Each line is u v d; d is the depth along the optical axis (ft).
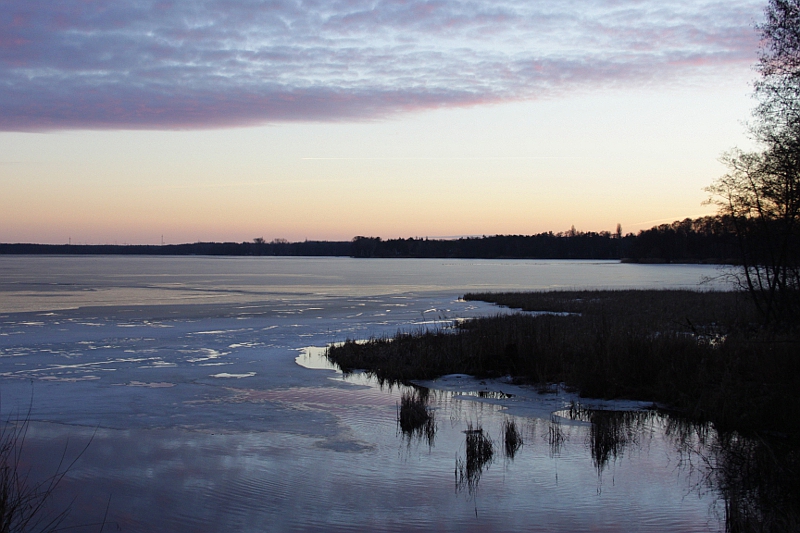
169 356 64.85
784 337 50.19
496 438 36.22
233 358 64.18
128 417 40.52
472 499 27.20
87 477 29.55
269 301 141.08
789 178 62.75
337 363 61.72
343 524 24.61
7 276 279.08
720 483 29.01
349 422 39.68
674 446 34.58
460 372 55.98
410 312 115.85
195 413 41.65
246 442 35.35
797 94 59.72
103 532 23.66
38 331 83.87
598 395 46.44
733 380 42.63
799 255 65.41
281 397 46.65
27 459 31.99
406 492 27.96
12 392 47.32
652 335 54.90
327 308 123.54
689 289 177.68
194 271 366.63
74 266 467.52
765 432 36.58
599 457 32.73
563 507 26.32
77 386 49.70
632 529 24.23
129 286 201.87
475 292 180.24
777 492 27.61
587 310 107.86
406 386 51.13
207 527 24.27
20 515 24.02
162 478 29.55
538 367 53.31
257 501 26.86
